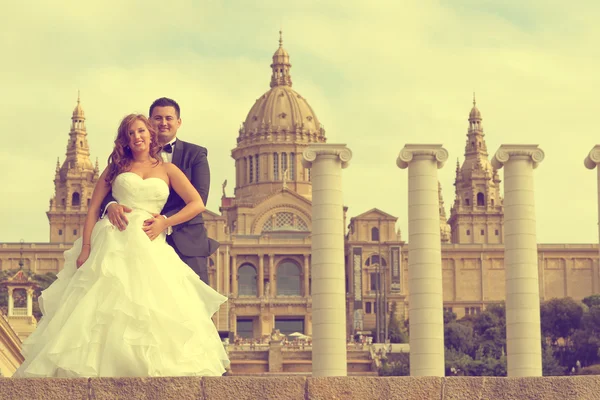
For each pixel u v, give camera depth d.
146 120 17.08
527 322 68.69
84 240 16.69
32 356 15.75
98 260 15.77
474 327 199.75
